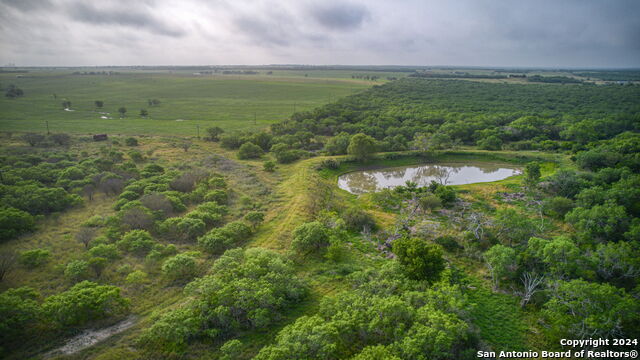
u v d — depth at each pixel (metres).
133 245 43.94
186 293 34.91
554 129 109.00
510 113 134.12
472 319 32.91
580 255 38.03
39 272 39.16
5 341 28.73
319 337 26.89
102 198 62.41
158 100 195.00
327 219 53.03
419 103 168.25
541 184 67.25
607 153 74.50
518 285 38.28
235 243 47.56
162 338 29.66
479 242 46.66
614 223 45.53
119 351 28.64
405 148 98.44
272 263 37.78
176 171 76.69
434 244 45.03
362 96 196.12
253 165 87.88
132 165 78.69
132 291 36.47
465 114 133.38
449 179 80.25
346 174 84.94
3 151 87.94
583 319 30.00
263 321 30.52
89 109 168.25
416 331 27.84
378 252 46.56
